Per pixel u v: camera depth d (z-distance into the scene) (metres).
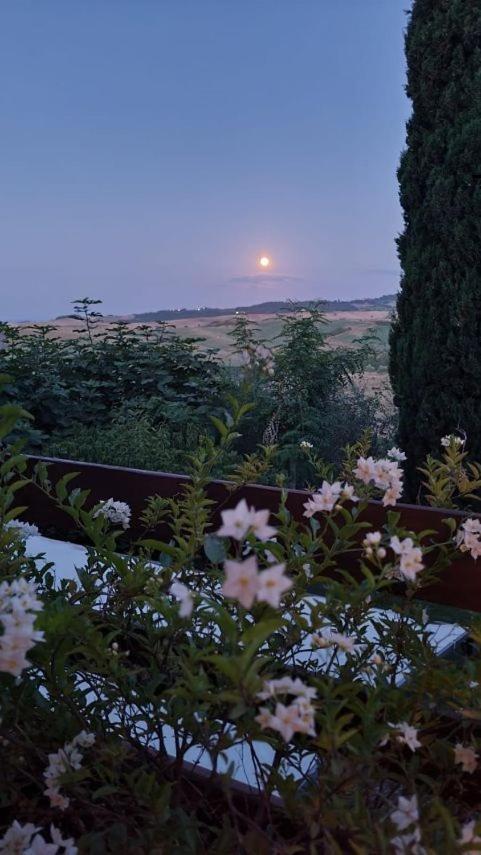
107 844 1.23
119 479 2.78
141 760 1.50
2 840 1.18
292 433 7.99
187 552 1.63
